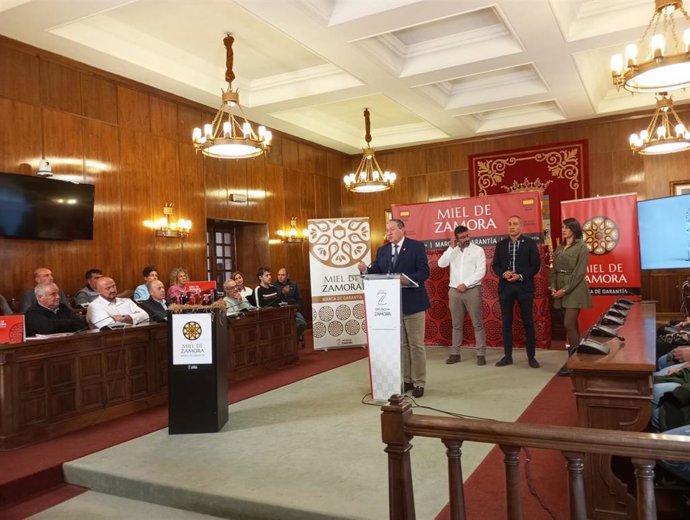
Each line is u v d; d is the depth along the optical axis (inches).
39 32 238.4
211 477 126.3
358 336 319.3
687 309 201.9
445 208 295.4
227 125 266.2
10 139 244.4
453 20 271.6
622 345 112.5
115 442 155.9
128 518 118.5
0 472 133.8
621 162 412.5
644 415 92.0
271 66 327.3
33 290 239.1
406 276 184.1
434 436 76.4
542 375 214.1
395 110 422.9
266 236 412.8
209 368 161.3
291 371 253.9
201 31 274.5
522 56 282.5
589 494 93.8
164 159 322.7
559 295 218.7
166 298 255.6
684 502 96.0
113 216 290.4
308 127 421.4
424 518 100.6
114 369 185.3
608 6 254.5
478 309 241.0
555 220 432.5
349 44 257.8
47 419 162.2
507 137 450.9
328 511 105.4
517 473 71.1
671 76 191.6
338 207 505.7
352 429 157.3
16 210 238.8
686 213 258.4
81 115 276.4
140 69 285.7
